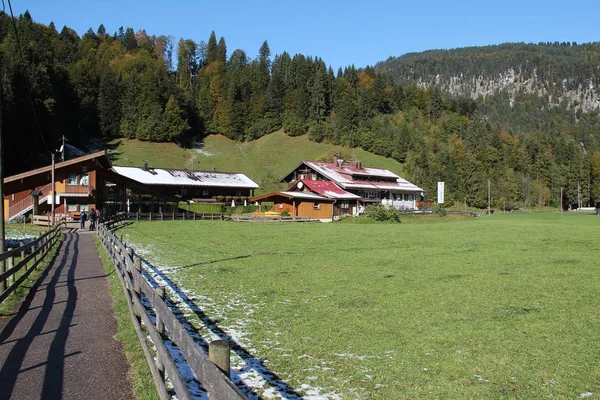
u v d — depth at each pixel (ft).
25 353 26.35
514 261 63.05
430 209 263.90
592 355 25.73
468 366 24.21
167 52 624.18
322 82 480.64
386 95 520.42
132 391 21.18
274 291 43.27
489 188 355.15
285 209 202.69
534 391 21.17
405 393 20.99
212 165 384.47
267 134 466.70
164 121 404.57
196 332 30.12
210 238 98.63
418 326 31.63
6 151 223.10
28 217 150.30
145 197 212.02
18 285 42.16
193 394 20.47
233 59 617.62
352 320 33.14
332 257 68.08
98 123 393.91
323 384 21.97
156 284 46.11
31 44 332.80
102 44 537.24
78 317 34.58
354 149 437.58
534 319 33.24
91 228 129.59
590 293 41.81
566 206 413.39
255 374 23.15
